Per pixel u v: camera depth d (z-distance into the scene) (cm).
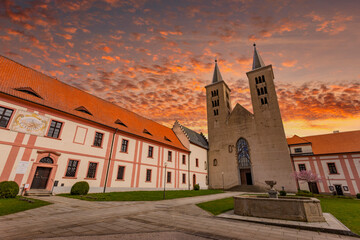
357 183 3175
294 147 3984
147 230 777
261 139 4138
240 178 4222
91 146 2255
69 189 1962
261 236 750
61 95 2261
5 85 1708
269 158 3919
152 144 3203
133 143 2830
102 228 782
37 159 1769
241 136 4456
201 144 4778
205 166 4719
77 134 2139
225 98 5234
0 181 1520
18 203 1226
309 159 3688
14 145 1644
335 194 3228
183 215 1130
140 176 2828
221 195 2647
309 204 1002
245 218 1052
